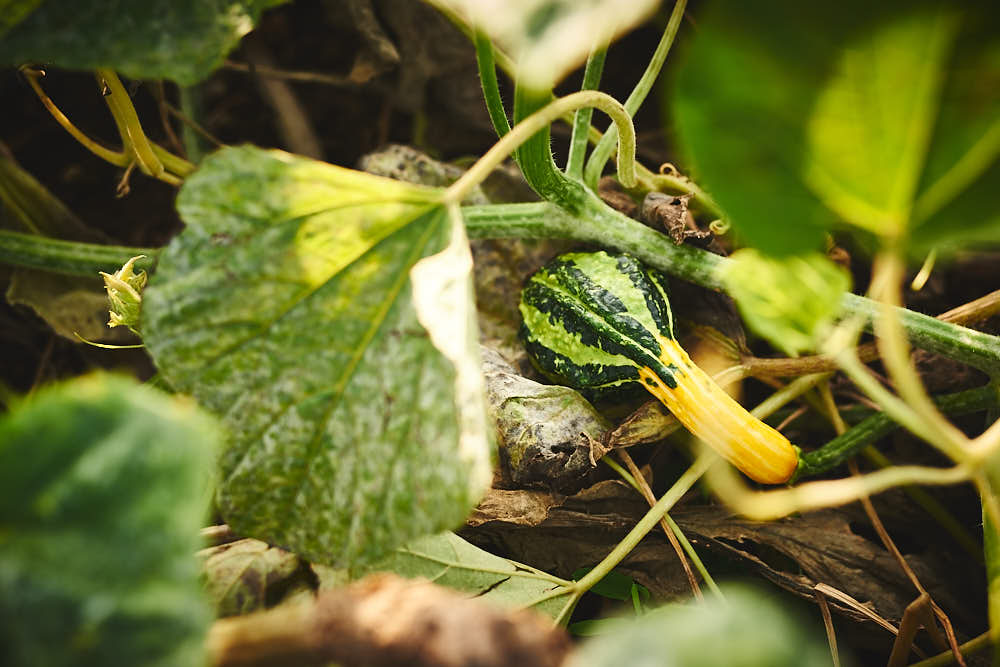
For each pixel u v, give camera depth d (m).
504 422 0.76
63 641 0.55
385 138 0.91
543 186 0.74
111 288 0.75
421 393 0.66
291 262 0.67
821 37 0.61
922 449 0.82
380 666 0.58
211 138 0.87
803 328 0.65
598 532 0.78
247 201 0.67
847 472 0.82
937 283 0.84
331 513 0.67
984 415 0.82
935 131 0.62
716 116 0.62
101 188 0.90
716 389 0.75
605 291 0.76
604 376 0.76
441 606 0.59
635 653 0.54
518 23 0.62
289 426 0.67
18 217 0.84
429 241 0.67
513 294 0.83
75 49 0.67
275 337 0.67
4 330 0.87
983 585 0.79
